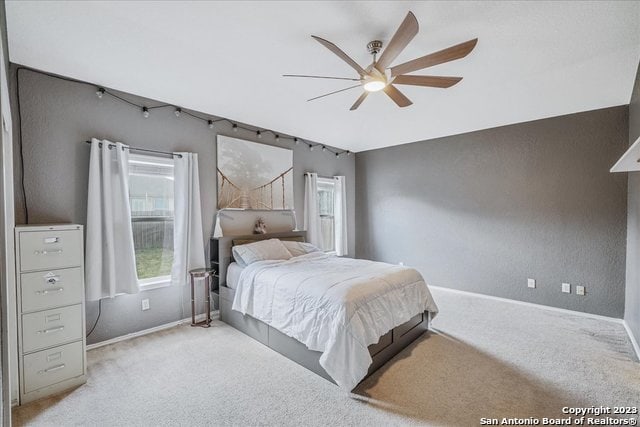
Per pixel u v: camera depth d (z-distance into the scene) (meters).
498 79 2.87
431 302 3.09
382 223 5.62
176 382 2.24
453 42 2.26
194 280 3.50
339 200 5.54
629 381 2.22
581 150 3.61
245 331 3.11
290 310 2.52
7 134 1.99
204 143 3.69
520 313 3.69
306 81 2.92
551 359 2.55
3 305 1.27
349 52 2.41
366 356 2.10
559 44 2.27
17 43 2.19
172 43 2.26
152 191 3.27
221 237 3.65
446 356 2.62
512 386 2.18
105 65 2.54
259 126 4.26
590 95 3.18
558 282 3.78
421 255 5.11
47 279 2.14
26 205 2.48
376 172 5.70
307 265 3.29
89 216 2.70
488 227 4.36
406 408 1.95
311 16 1.97
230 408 1.95
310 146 5.11
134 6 1.85
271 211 4.45
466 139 4.57
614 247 3.41
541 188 3.90
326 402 2.01
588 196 3.57
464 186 4.59
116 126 2.99
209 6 1.87
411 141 5.14
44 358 2.10
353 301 2.24
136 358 2.60
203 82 2.90
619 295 3.38
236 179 3.99
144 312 3.15
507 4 1.85
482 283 4.42
